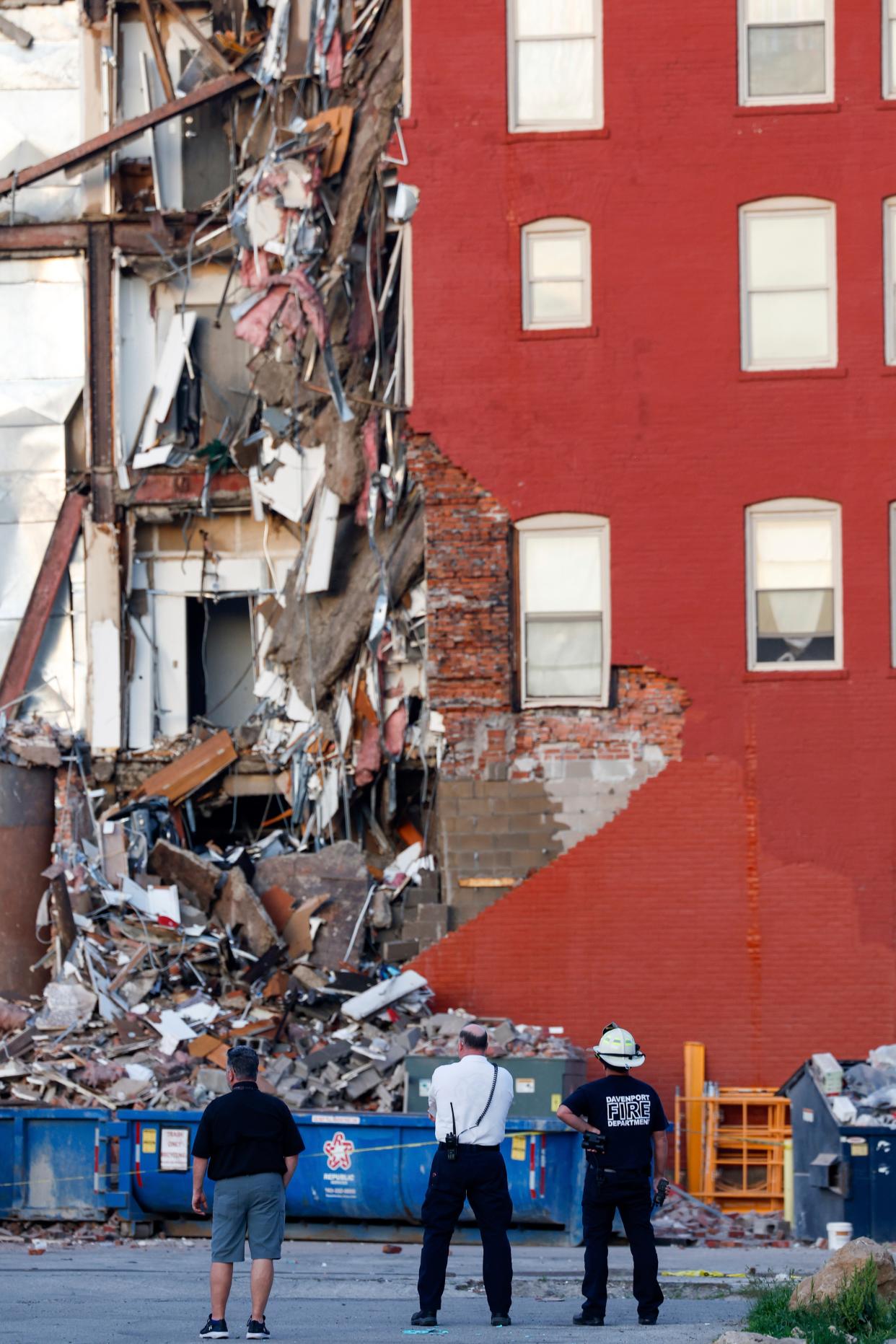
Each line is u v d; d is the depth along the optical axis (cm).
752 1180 5366
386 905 5638
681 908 5519
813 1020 5438
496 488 5712
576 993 5503
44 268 6181
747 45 5788
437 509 5734
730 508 5650
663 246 5725
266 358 5972
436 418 5741
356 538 5909
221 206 6119
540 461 5709
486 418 5728
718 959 5488
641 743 5603
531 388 5728
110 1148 4400
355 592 5875
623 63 5775
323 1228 4400
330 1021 5297
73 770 5853
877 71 5734
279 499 5962
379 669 5847
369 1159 4300
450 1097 2772
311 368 5925
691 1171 5281
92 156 6069
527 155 5775
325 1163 4316
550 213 5753
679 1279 3534
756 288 5734
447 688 5669
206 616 6131
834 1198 4331
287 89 6044
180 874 5641
